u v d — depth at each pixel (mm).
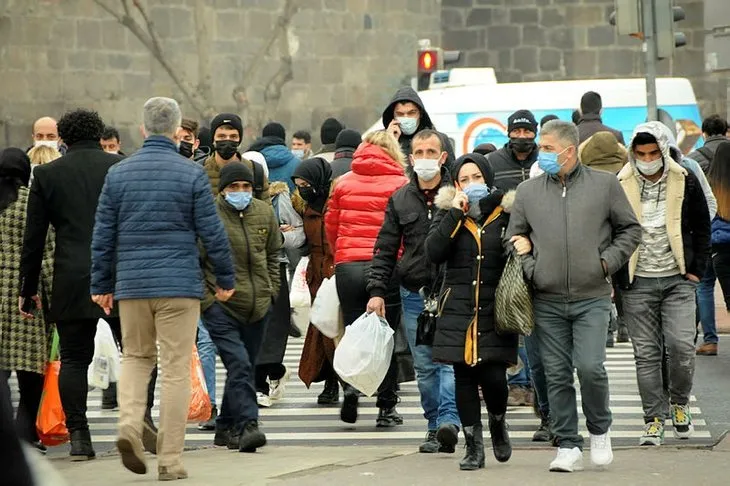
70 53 100188
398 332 32812
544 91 66625
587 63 113688
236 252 29641
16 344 29109
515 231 25656
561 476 25141
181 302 25672
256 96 104188
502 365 25969
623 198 25547
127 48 101625
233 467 26922
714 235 42375
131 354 26016
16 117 99125
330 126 46406
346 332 29766
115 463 28109
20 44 99062
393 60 108625
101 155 28984
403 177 32125
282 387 37750
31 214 28422
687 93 66750
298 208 36500
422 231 28938
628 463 26641
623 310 29922
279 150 42438
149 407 31031
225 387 30094
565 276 25328
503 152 35156
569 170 25531
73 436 28609
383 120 35094
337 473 25766
